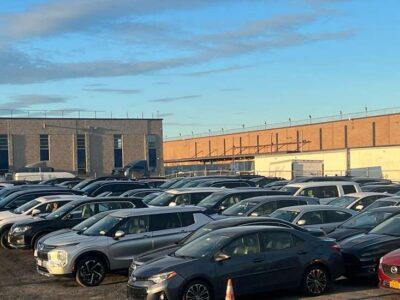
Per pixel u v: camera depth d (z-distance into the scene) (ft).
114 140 238.89
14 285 44.04
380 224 42.93
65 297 39.37
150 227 45.01
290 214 50.62
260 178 123.75
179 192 70.44
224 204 64.44
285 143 257.96
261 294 37.14
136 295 33.58
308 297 36.24
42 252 44.14
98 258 43.27
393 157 147.74
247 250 34.76
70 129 231.50
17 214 66.90
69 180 134.92
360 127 220.23
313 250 36.70
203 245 35.35
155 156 245.86
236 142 289.94
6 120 221.66
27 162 224.12
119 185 95.09
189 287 32.89
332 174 161.38
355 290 38.14
